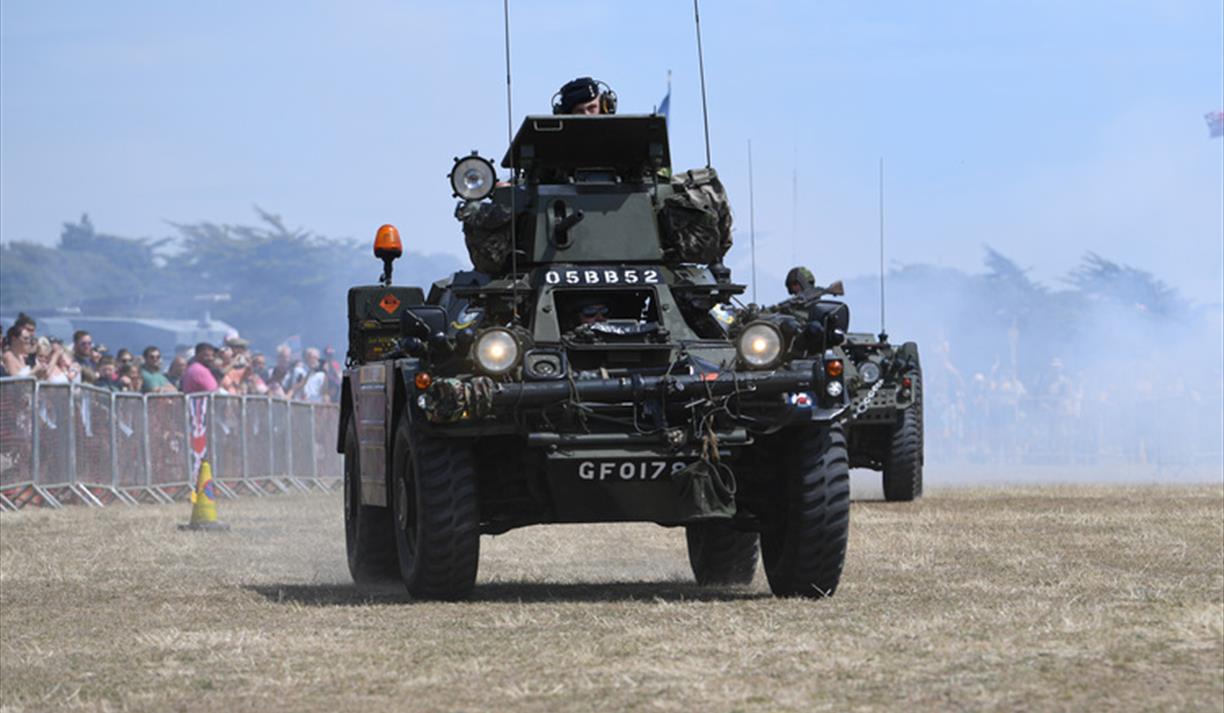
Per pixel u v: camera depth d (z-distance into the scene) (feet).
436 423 85.51
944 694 55.88
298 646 71.87
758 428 86.99
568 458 84.38
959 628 70.69
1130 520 144.56
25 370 196.75
